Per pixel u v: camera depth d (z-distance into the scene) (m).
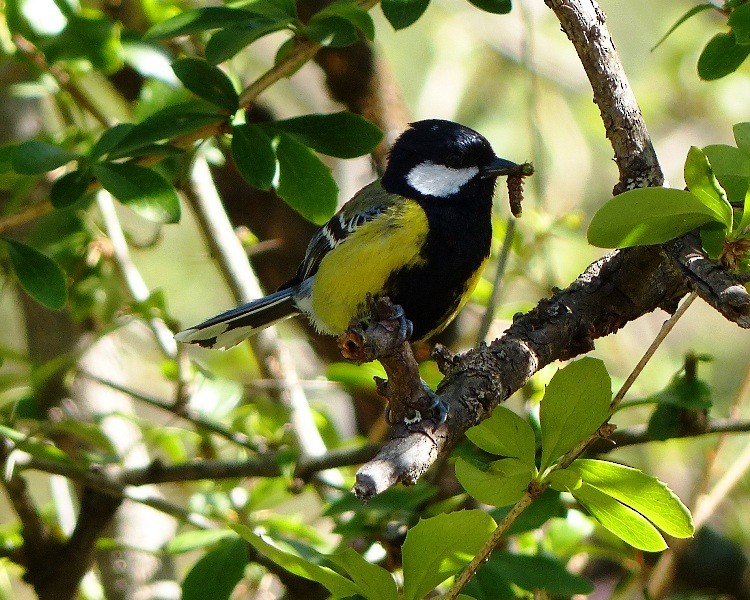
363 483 4.49
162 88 8.96
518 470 5.01
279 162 7.13
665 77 15.77
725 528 11.35
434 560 4.74
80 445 9.91
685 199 4.63
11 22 8.11
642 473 4.78
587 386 4.96
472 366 5.64
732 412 8.34
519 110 15.20
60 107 10.46
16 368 11.91
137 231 15.84
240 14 6.65
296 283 9.09
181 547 7.00
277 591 9.96
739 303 4.50
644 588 7.31
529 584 6.33
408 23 6.14
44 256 7.21
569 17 5.76
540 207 10.51
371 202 8.38
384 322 5.17
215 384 8.87
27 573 8.18
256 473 8.25
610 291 6.29
